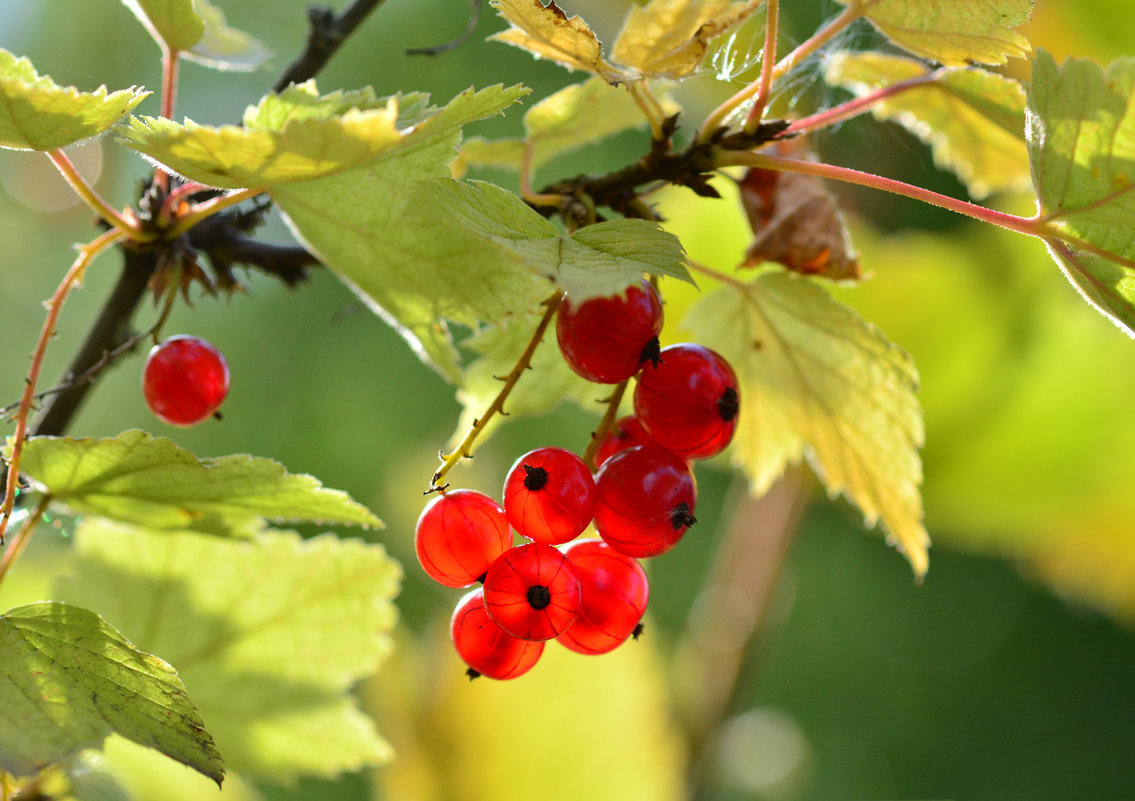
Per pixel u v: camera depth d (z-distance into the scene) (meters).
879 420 0.42
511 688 0.45
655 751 0.46
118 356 0.41
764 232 0.42
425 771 0.45
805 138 0.44
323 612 0.43
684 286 0.47
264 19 1.12
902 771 1.16
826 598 1.20
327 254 0.39
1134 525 0.54
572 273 0.37
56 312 0.39
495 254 0.39
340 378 1.17
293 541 0.43
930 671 1.21
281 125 0.39
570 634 0.39
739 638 0.50
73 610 0.38
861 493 0.43
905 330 0.49
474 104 0.38
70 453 0.39
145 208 0.40
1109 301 0.39
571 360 0.39
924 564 0.42
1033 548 0.59
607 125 0.42
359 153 0.38
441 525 0.38
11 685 0.38
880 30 0.39
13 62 0.38
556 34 0.38
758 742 0.70
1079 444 0.51
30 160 0.98
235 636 0.43
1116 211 0.38
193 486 0.40
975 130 0.43
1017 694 1.19
